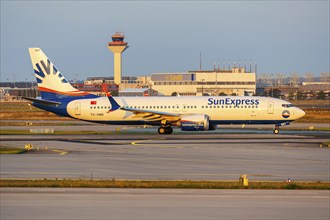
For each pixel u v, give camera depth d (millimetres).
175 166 194625
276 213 121062
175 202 131125
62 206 126500
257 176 172875
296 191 145000
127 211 122125
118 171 184000
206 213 120688
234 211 122500
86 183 154500
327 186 149500
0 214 119312
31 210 122812
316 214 120375
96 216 117875
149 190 145875
